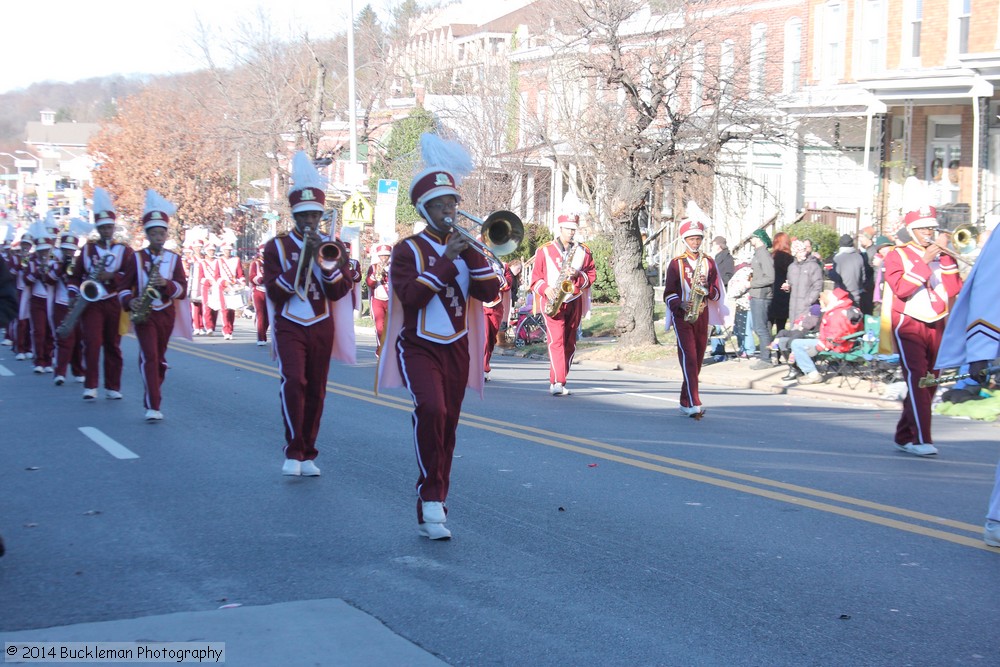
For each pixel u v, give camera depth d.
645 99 20.16
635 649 4.98
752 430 11.42
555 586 5.90
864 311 17.34
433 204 6.70
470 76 38.44
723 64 20.42
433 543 6.76
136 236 43.53
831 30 27.55
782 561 6.39
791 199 27.58
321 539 6.86
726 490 8.30
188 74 45.62
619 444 10.35
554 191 31.23
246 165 49.69
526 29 39.81
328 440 10.44
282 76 35.34
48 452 9.85
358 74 40.56
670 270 12.17
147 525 7.21
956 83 22.17
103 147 50.06
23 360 19.50
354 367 17.53
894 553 6.57
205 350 20.67
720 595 5.75
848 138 26.98
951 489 8.41
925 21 24.94
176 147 42.50
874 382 14.55
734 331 18.12
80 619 5.34
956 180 24.52
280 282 8.47
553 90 21.59
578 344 22.08
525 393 14.64
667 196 24.33
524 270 28.81
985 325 6.67
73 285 13.41
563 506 7.75
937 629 5.26
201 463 9.34
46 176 73.94
